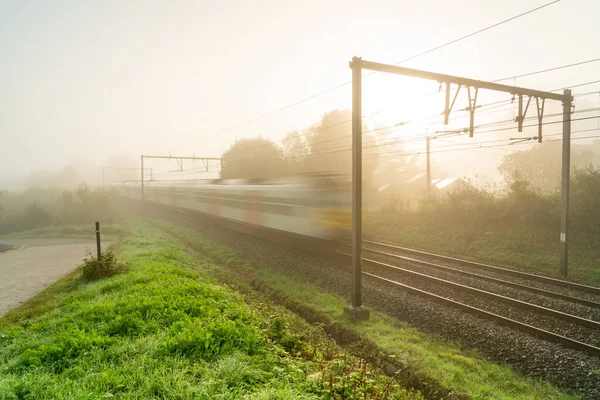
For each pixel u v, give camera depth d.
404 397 5.05
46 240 25.80
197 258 15.14
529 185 18.31
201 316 6.49
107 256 11.38
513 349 6.51
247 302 9.12
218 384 4.05
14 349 5.52
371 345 6.96
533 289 9.88
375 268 12.52
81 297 8.56
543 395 5.26
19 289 11.06
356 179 8.48
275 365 4.82
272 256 14.40
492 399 5.12
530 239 15.27
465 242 16.72
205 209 23.91
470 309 8.28
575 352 6.30
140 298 7.35
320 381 4.42
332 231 13.02
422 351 6.54
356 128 8.45
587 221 14.48
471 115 9.85
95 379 4.14
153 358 4.79
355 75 8.40
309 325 8.02
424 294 9.41
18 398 3.80
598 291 9.82
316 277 11.45
